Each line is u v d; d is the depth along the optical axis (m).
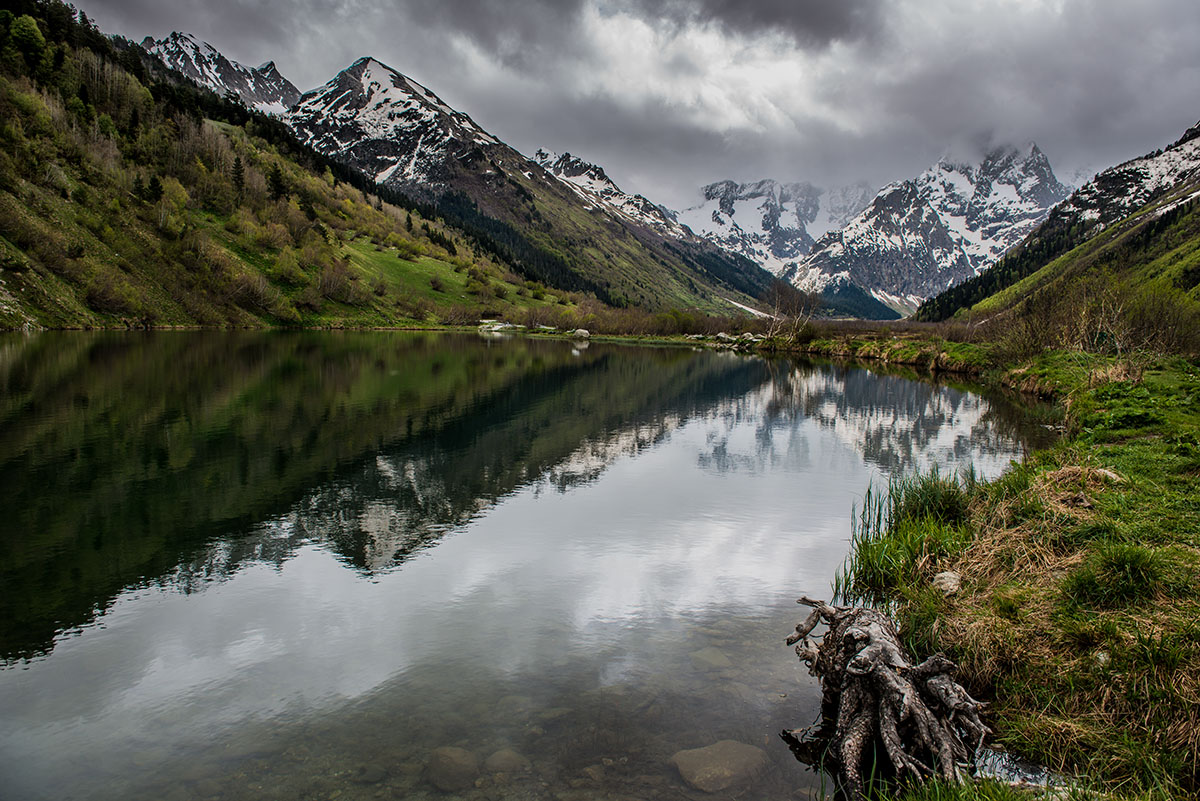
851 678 6.22
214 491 15.48
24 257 63.00
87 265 69.19
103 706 6.72
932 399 36.16
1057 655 6.48
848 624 7.19
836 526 13.68
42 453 18.52
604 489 16.80
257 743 6.03
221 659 7.72
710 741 5.97
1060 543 9.09
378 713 6.52
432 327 122.06
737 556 11.66
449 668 7.46
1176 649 5.88
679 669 7.39
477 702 6.70
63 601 9.48
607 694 6.83
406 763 5.67
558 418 28.41
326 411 27.05
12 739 6.14
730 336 120.94
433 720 6.38
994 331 55.78
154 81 161.25
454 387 37.31
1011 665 6.61
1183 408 19.03
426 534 12.88
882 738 5.64
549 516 14.25
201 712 6.58
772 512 14.75
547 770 5.54
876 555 10.05
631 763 5.64
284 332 85.25
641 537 12.77
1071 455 14.52
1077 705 5.89
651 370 55.06
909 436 24.92
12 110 86.00
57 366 36.44
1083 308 38.62
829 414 30.84
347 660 7.68
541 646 8.02
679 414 30.59
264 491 15.63
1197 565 7.62
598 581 10.36
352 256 136.75
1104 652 6.25
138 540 12.20
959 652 7.01
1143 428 16.66
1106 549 7.84
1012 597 7.75
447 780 5.41
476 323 135.75
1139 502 10.18
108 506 14.19
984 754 5.62
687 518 14.20
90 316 65.69
